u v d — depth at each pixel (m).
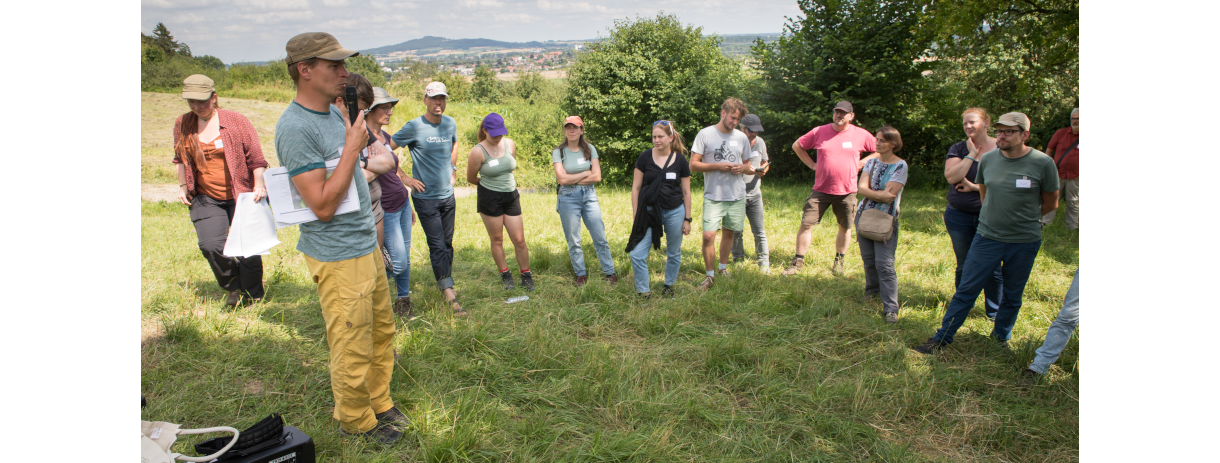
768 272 6.14
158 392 3.27
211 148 4.41
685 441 2.99
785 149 14.22
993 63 18.56
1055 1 11.40
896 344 4.19
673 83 15.23
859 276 6.03
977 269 4.00
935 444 3.07
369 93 3.68
